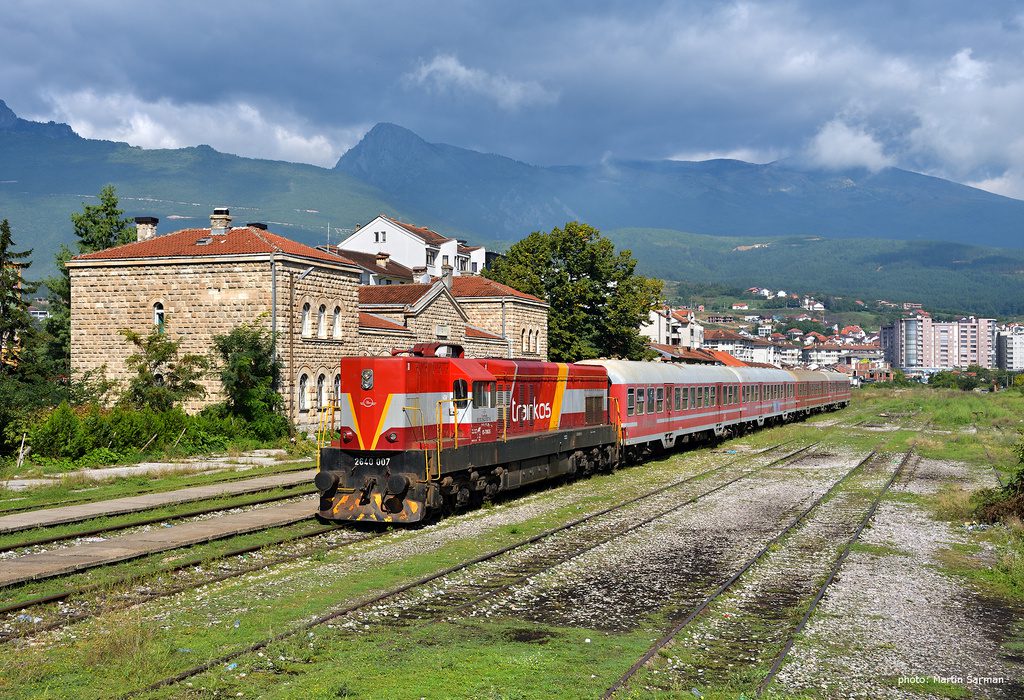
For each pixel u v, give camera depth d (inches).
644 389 1317.7
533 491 1017.5
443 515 825.5
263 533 735.1
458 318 2169.0
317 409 1653.5
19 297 1481.3
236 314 1552.7
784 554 670.5
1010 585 577.9
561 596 539.8
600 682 386.6
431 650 428.8
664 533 744.3
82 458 1211.9
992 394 4581.7
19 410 1230.9
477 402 871.1
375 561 630.5
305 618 481.1
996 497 843.4
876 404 3624.5
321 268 1665.8
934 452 1520.7
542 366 1031.6
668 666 413.7
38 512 812.0
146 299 1605.6
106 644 416.8
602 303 2711.6
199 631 455.8
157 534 719.7
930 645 454.6
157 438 1346.0
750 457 1425.9
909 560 658.2
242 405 1486.2
